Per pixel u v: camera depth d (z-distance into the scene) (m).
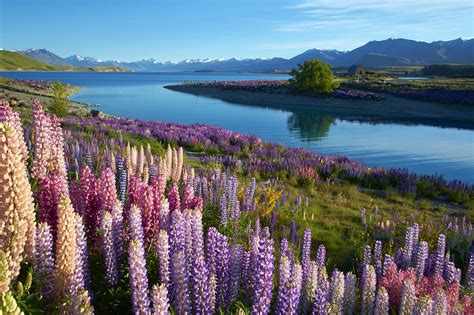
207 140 27.45
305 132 45.00
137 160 10.72
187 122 52.09
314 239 11.11
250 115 60.62
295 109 69.56
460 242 11.78
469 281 8.31
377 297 5.62
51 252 4.63
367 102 72.19
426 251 8.37
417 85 86.69
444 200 19.33
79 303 3.89
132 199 6.31
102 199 5.75
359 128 48.69
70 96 92.69
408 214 16.03
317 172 22.34
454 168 28.58
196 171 16.70
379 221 13.56
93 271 5.32
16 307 3.09
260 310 4.60
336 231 12.49
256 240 5.56
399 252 9.12
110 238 5.05
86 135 21.66
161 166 9.97
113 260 5.07
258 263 4.62
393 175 22.20
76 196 5.88
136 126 29.86
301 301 5.40
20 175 4.02
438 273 8.34
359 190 20.06
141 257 4.18
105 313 4.89
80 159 11.57
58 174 5.66
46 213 5.27
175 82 192.25
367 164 29.45
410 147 36.38
